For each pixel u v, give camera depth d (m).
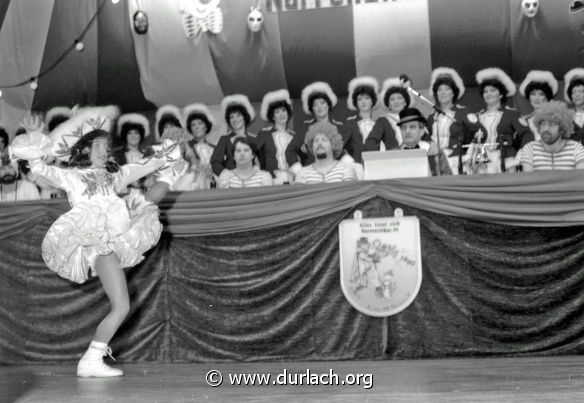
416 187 4.87
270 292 5.05
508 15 7.62
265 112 7.95
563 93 7.61
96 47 8.20
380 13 7.84
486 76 7.63
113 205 4.75
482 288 4.79
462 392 3.19
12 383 4.13
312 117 7.88
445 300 4.81
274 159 7.80
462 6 7.70
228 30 8.02
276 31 7.95
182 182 6.89
